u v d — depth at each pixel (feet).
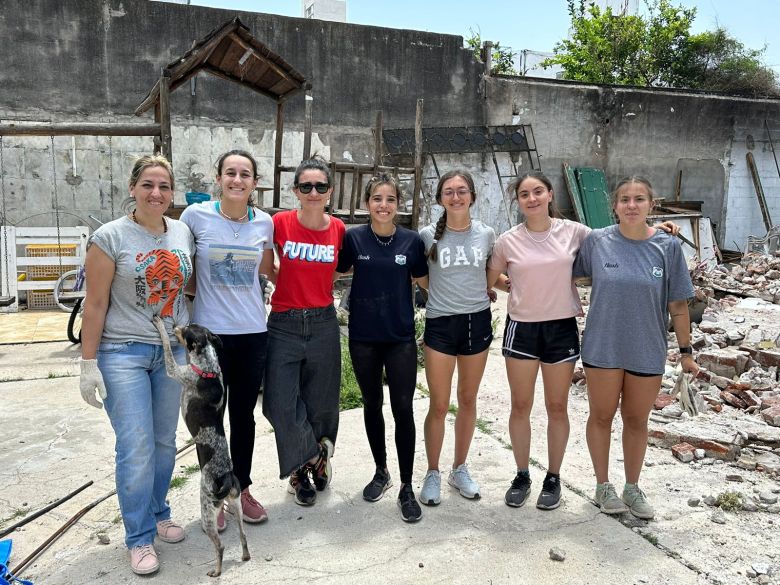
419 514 11.69
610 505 11.90
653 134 50.37
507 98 45.98
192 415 9.91
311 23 40.37
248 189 10.83
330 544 10.90
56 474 13.53
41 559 10.44
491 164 45.73
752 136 53.16
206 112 38.63
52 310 32.89
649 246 11.04
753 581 9.92
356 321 11.68
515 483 12.47
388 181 11.39
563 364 11.81
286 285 11.47
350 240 11.78
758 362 20.45
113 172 36.55
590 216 47.21
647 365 11.01
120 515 11.87
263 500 12.53
